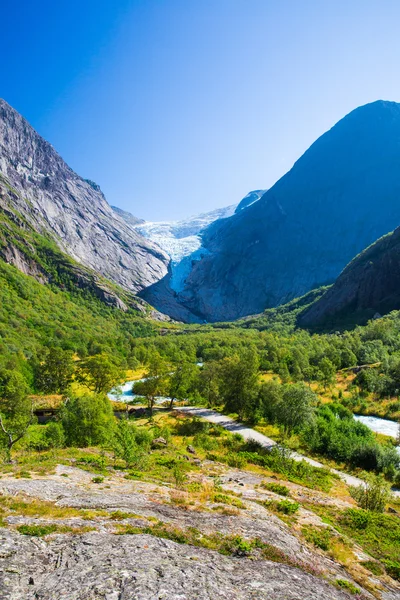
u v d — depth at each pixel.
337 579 12.60
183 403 87.06
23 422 43.34
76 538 11.99
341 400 76.19
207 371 83.56
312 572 12.63
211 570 10.81
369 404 74.88
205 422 61.62
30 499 16.11
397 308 177.00
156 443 44.12
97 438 42.09
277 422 59.16
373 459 44.69
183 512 16.86
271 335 177.75
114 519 14.35
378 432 59.28
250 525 15.96
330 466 44.84
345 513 24.11
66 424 42.38
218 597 9.12
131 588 8.97
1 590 8.50
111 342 173.62
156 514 15.86
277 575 11.44
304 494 28.78
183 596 8.87
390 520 23.44
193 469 33.66
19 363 94.12
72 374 88.38
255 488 27.80
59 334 168.25
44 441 39.72
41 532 12.17
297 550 14.50
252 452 46.97
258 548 13.56
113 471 26.41
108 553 10.98
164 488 22.08
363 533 20.69
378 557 17.23
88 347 160.50
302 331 191.62
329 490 33.94
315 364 116.75
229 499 20.86
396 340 121.38
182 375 80.31
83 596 8.51
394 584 14.28
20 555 10.39
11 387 55.19
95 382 83.38
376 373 86.94
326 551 15.95
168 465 33.31
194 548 12.54
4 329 142.50
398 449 51.06
